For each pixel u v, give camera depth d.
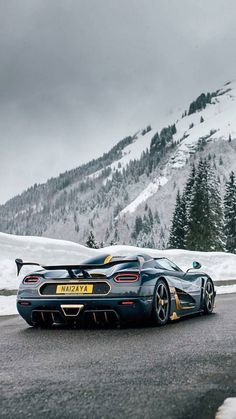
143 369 3.07
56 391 2.50
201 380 2.72
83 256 15.44
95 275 5.46
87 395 2.41
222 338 4.48
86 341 4.48
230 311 7.59
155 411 2.10
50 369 3.14
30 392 2.49
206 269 17.52
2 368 3.23
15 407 2.20
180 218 52.56
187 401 2.25
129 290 5.27
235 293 12.43
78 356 3.65
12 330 5.60
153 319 5.50
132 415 2.04
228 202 52.72
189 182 53.81
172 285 6.02
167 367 3.13
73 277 5.47
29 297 5.59
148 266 5.73
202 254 20.27
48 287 5.55
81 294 5.35
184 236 51.84
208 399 2.29
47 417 2.03
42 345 4.30
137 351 3.83
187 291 6.50
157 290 5.61
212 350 3.80
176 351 3.79
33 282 5.65
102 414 2.07
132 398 2.33
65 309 5.46
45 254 14.49
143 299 5.30
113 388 2.55
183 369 3.05
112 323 5.72
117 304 5.27
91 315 5.45
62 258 14.73
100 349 3.97
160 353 3.71
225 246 51.56
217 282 15.66
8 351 4.01
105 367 3.16
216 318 6.50
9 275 11.39
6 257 13.30
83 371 3.04
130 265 5.58
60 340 4.61
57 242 15.37
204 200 50.09
